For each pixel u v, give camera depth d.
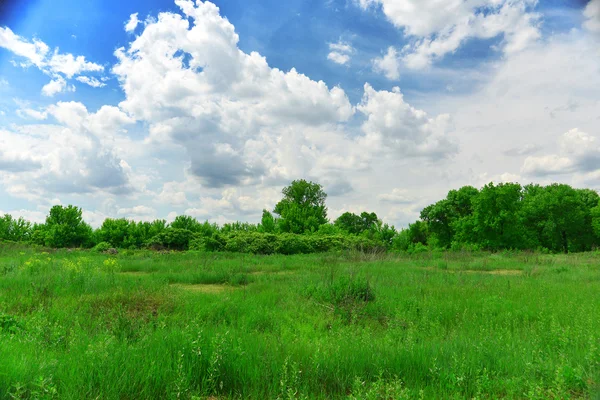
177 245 36.12
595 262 23.89
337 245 35.84
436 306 8.86
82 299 8.66
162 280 12.54
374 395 3.73
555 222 54.72
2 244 31.81
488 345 5.59
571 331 6.35
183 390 3.75
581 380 4.32
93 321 6.66
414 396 3.99
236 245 32.97
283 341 5.64
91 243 43.44
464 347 5.44
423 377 4.56
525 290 11.61
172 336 5.10
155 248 34.62
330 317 8.25
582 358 4.96
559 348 5.67
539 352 5.08
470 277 15.07
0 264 15.83
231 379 4.28
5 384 3.57
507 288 12.00
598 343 5.46
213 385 4.07
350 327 7.11
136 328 6.06
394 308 8.76
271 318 7.72
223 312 8.02
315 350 4.96
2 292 9.57
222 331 5.76
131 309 7.86
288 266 19.64
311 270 17.61
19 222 44.59
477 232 45.12
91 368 4.00
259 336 5.84
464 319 7.75
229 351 4.61
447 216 54.00
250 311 8.16
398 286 12.35
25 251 26.23
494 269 21.27
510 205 43.56
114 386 3.78
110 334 5.75
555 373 4.33
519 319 7.95
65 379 3.79
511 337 6.23
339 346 5.27
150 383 3.95
